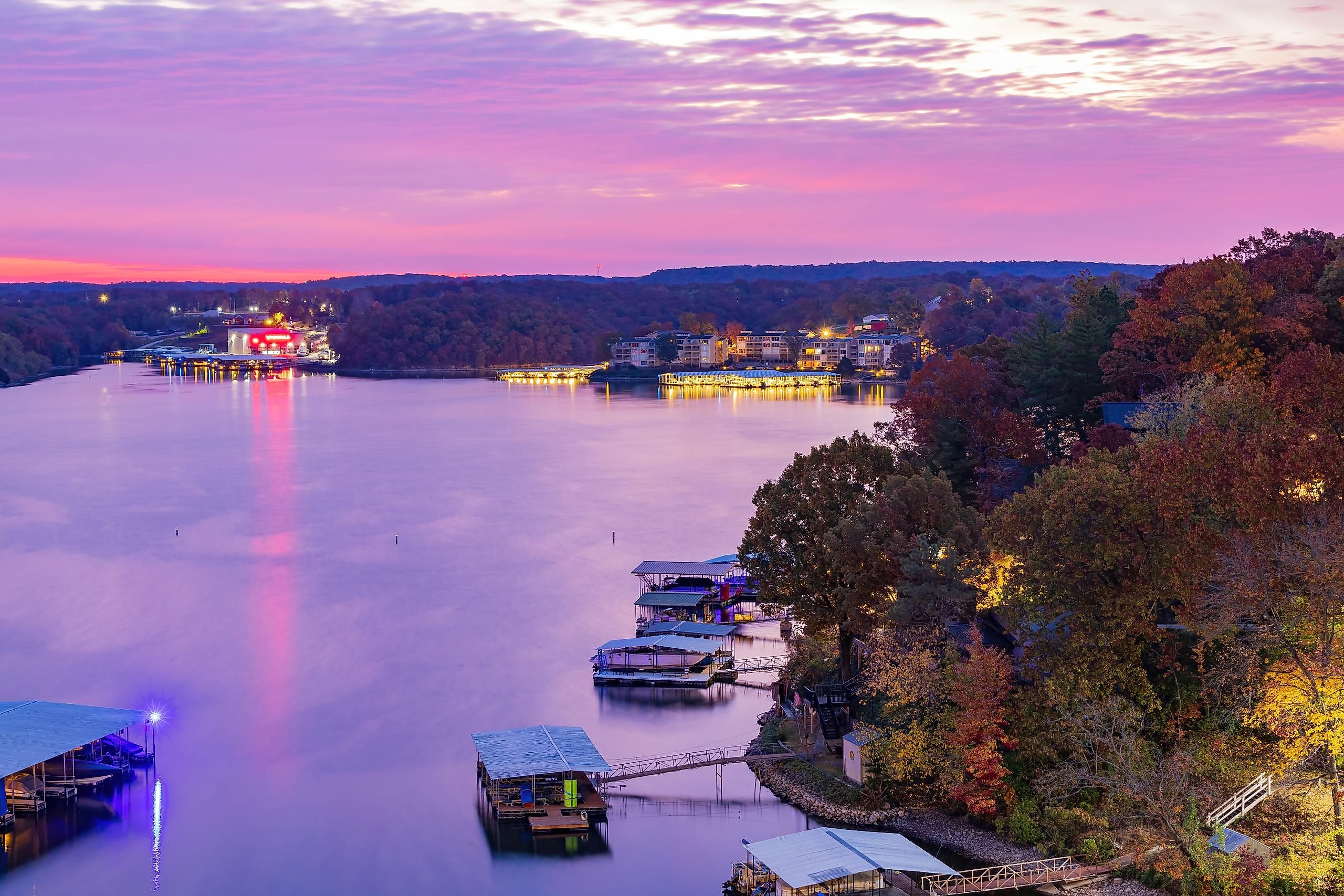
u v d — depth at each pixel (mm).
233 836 94750
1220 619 78938
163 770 108125
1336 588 75438
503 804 97500
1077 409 149750
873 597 106938
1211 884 74062
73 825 96812
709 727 117000
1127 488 86688
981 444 149000
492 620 158250
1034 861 81062
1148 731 87750
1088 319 153000
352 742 114812
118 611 163875
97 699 127562
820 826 93250
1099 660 86062
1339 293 138750
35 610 164125
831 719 105625
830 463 119062
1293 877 72812
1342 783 78875
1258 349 134500
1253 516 79875
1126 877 78500
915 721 92500
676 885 86188
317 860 90750
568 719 120438
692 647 132750
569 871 88562
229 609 164625
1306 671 75938
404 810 99188
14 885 87062
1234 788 82000
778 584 115000
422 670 137250
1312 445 80938
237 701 126875
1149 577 84750
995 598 100625
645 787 102438
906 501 109750
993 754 88438
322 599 170250
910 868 76062
